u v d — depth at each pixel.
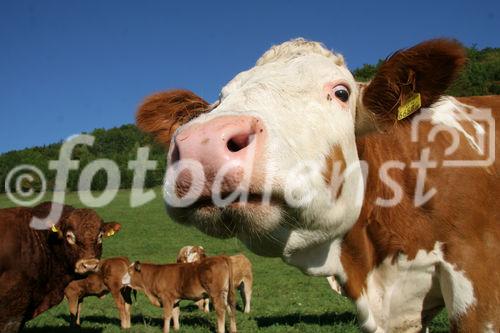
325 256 1.79
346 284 1.86
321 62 1.71
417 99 1.75
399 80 1.74
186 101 1.93
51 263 3.99
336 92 1.67
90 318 5.23
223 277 4.38
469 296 1.77
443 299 1.85
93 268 4.06
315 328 4.02
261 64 1.77
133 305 5.86
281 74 1.64
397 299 1.86
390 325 1.89
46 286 3.98
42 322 4.98
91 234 4.09
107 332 4.54
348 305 4.98
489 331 1.75
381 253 1.85
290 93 1.57
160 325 4.82
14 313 3.83
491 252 1.80
